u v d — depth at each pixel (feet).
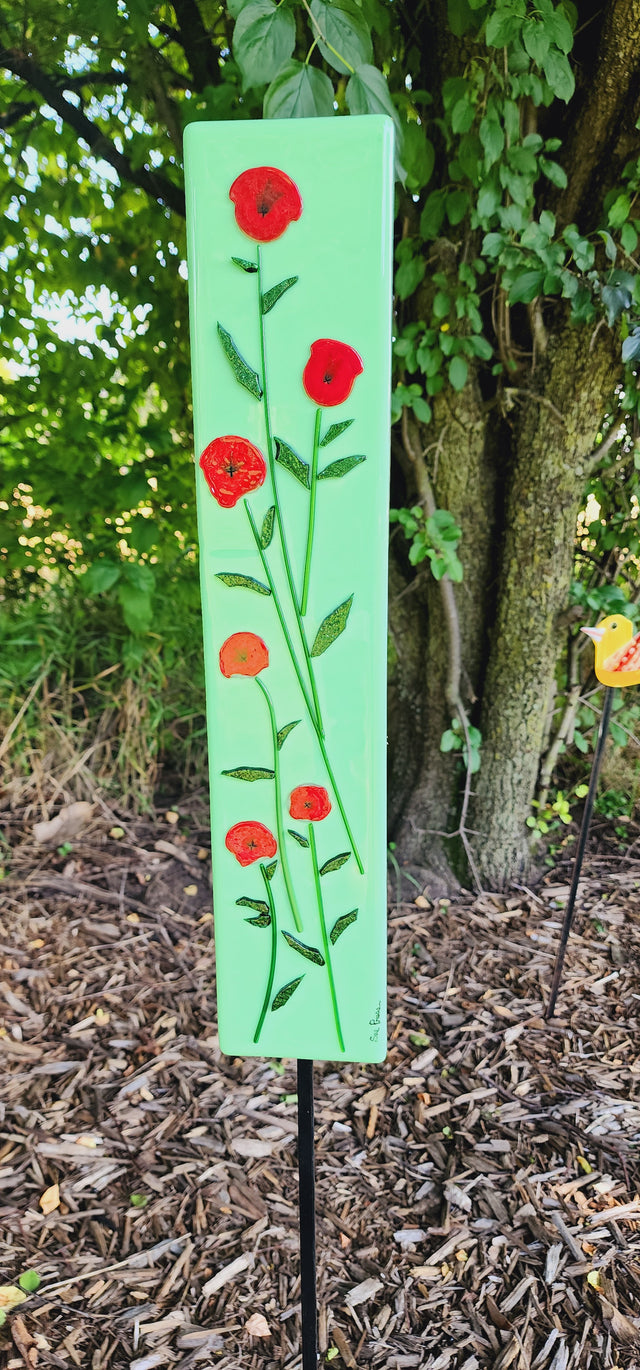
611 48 5.37
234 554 2.61
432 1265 4.21
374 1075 5.50
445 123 5.66
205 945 6.81
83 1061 5.54
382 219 2.35
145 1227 4.39
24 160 7.66
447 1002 6.19
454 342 6.23
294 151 2.33
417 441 6.88
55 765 8.07
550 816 7.66
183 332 7.90
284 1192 4.61
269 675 2.68
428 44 6.07
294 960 2.88
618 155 5.89
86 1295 4.03
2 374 8.13
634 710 8.31
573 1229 4.41
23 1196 4.56
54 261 7.89
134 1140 4.94
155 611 8.22
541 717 7.36
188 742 8.49
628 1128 5.08
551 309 6.39
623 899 7.46
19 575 8.36
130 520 7.39
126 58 6.75
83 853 7.68
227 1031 2.99
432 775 7.66
